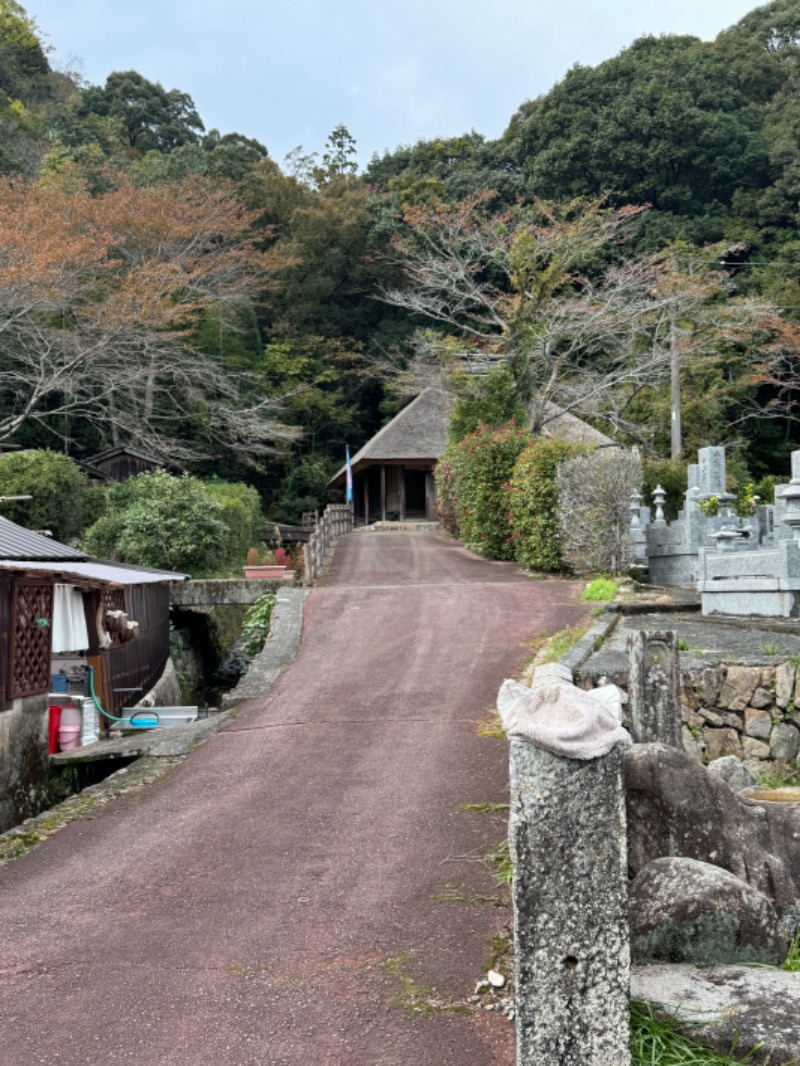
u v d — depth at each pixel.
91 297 33.03
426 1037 3.67
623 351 30.80
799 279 37.12
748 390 36.50
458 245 28.73
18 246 26.22
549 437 22.47
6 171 40.44
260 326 48.66
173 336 31.61
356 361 47.81
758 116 43.34
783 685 8.39
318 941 4.56
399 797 6.84
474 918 4.74
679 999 3.46
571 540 17.33
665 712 5.91
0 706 9.42
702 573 13.09
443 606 14.59
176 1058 3.58
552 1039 3.00
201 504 23.98
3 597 9.57
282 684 10.95
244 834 6.27
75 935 4.79
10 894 5.44
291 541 37.03
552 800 3.06
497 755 7.77
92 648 12.80
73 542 25.80
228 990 4.10
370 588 16.50
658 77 41.22
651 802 4.27
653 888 3.93
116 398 35.62
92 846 6.27
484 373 26.80
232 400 39.62
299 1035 3.71
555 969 3.02
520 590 15.77
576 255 25.94
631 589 15.24
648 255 28.69
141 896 5.29
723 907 3.83
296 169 52.28
